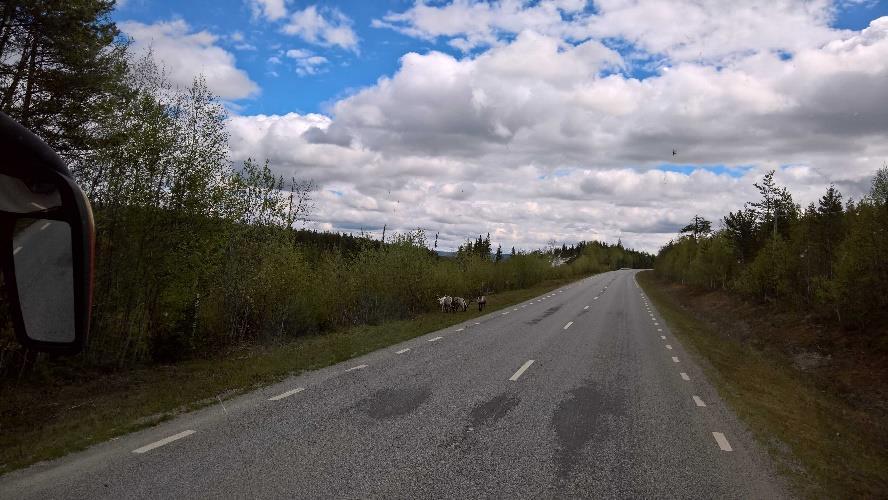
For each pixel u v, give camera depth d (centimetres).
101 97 1095
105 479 502
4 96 988
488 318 2255
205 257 1230
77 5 999
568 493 525
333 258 1988
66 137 1042
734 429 787
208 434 646
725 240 4100
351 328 1905
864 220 1828
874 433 973
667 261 7500
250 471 535
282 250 1545
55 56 1046
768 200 3159
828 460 701
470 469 572
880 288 1748
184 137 1182
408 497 495
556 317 2394
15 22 982
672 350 1583
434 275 2744
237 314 1500
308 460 573
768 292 2867
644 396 964
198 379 1002
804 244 2466
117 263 1093
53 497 460
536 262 5647
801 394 1210
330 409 777
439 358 1241
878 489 617
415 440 657
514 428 728
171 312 1205
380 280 2350
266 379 971
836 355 1675
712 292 4259
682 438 726
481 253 4088
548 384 1014
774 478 602
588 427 753
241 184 1342
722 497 538
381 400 840
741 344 2064
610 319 2419
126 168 1090
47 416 759
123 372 1087
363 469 556
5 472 515
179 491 481
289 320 1662
